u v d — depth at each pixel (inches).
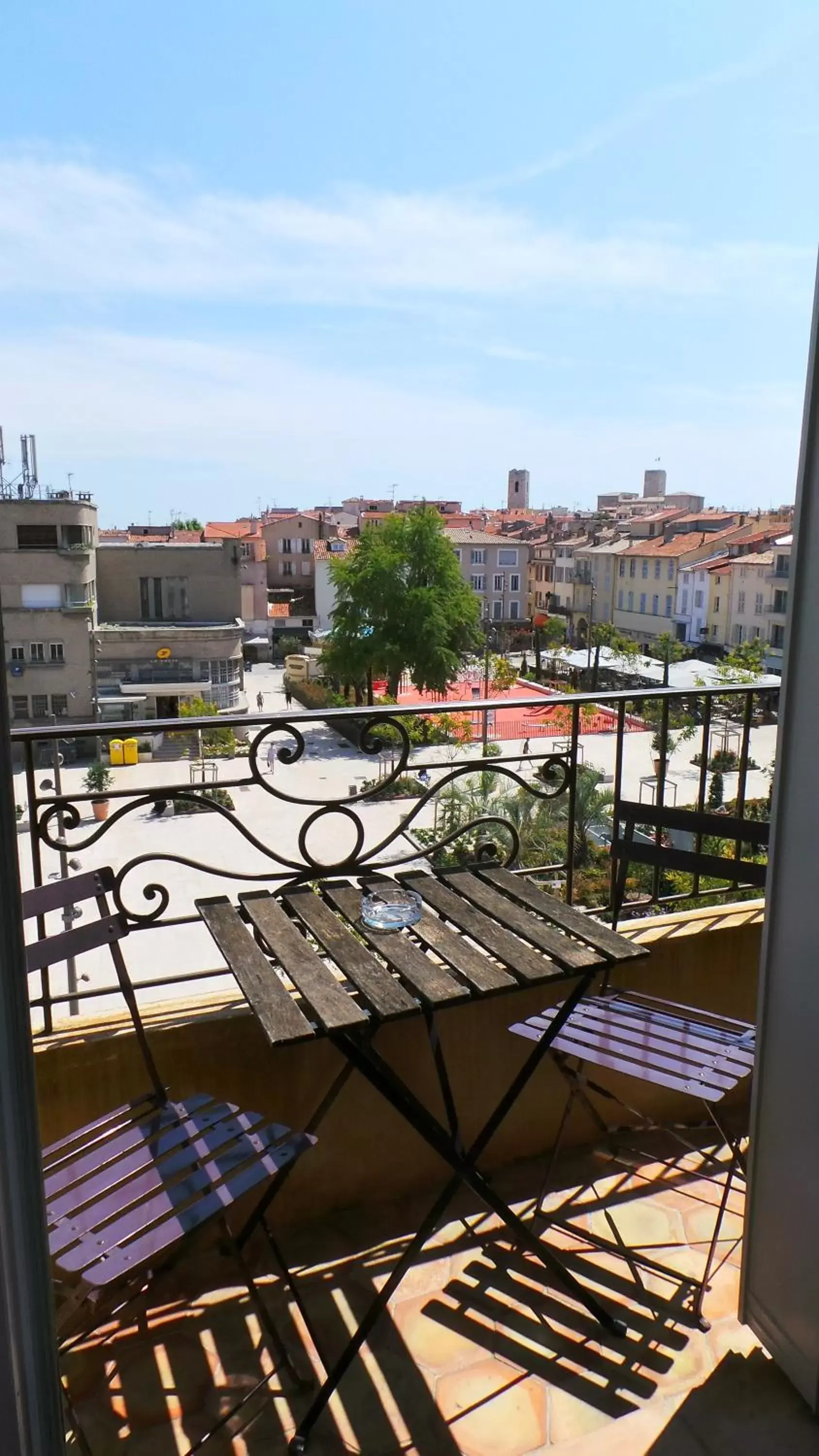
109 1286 54.6
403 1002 64.5
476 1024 92.5
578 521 3289.9
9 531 1483.8
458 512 3619.6
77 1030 82.1
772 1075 66.2
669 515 2839.6
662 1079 73.1
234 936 75.9
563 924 76.6
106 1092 81.0
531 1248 75.1
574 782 105.9
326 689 1855.3
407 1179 91.4
